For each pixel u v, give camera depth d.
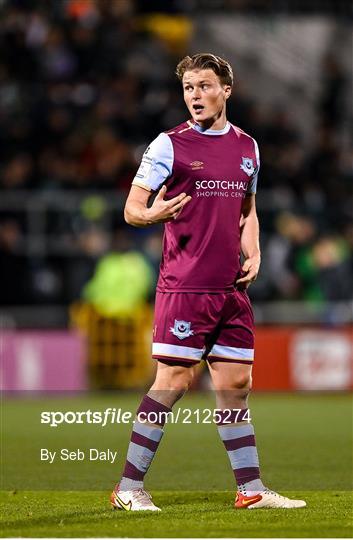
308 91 83.50
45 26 77.12
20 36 75.81
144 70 77.62
